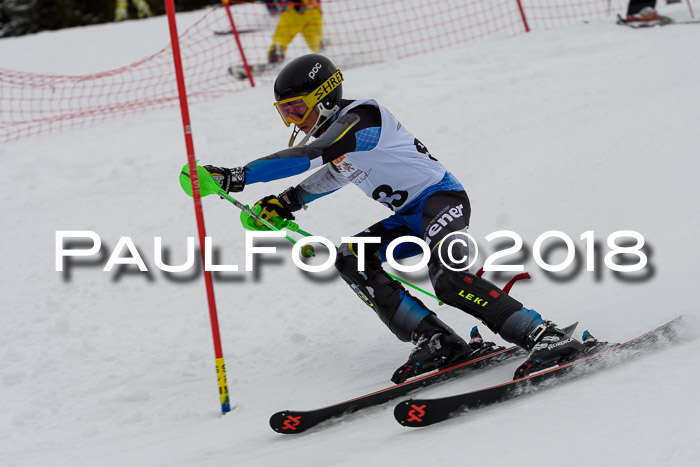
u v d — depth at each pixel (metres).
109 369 10.91
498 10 33.50
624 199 14.28
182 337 11.97
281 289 13.55
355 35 33.19
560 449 5.80
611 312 9.74
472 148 18.48
